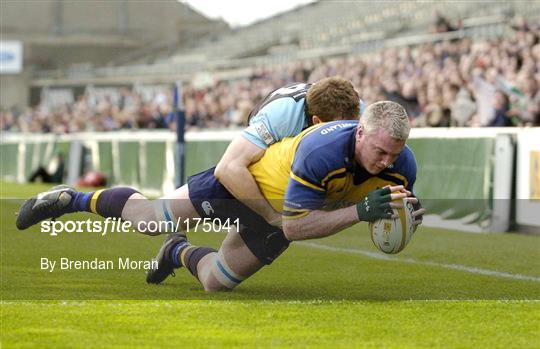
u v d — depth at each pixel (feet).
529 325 49.24
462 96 150.82
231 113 225.35
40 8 501.15
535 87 142.82
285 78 240.12
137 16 496.23
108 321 49.06
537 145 105.81
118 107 310.04
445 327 48.34
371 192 52.75
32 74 469.57
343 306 54.13
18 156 269.85
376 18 306.96
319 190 52.85
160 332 46.44
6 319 49.32
